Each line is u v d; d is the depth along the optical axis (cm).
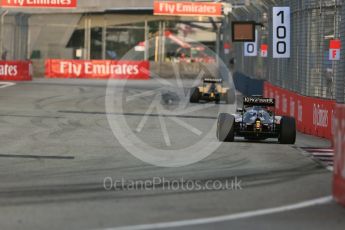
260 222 2764
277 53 8538
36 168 4253
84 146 5438
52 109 8906
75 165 4419
